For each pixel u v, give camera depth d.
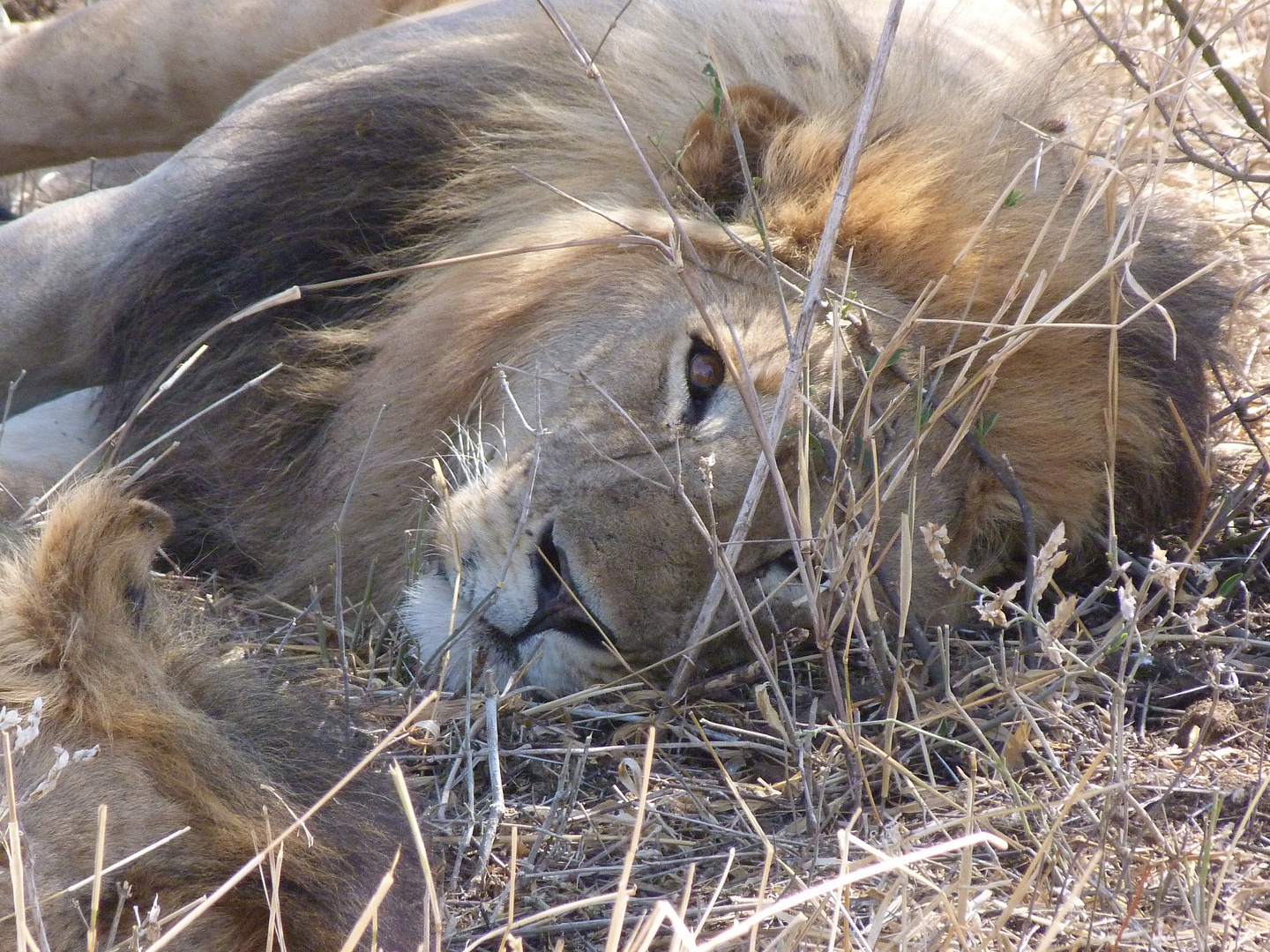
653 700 7.08
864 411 7.10
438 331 8.27
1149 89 8.11
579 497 6.97
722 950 5.27
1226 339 9.25
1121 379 8.20
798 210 7.77
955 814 6.32
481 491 7.27
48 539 5.50
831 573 6.58
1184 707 7.29
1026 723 6.26
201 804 5.20
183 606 6.28
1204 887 5.48
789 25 8.80
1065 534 8.14
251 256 9.09
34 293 9.53
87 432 9.28
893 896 5.18
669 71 8.66
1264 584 8.39
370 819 5.58
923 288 7.61
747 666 7.00
